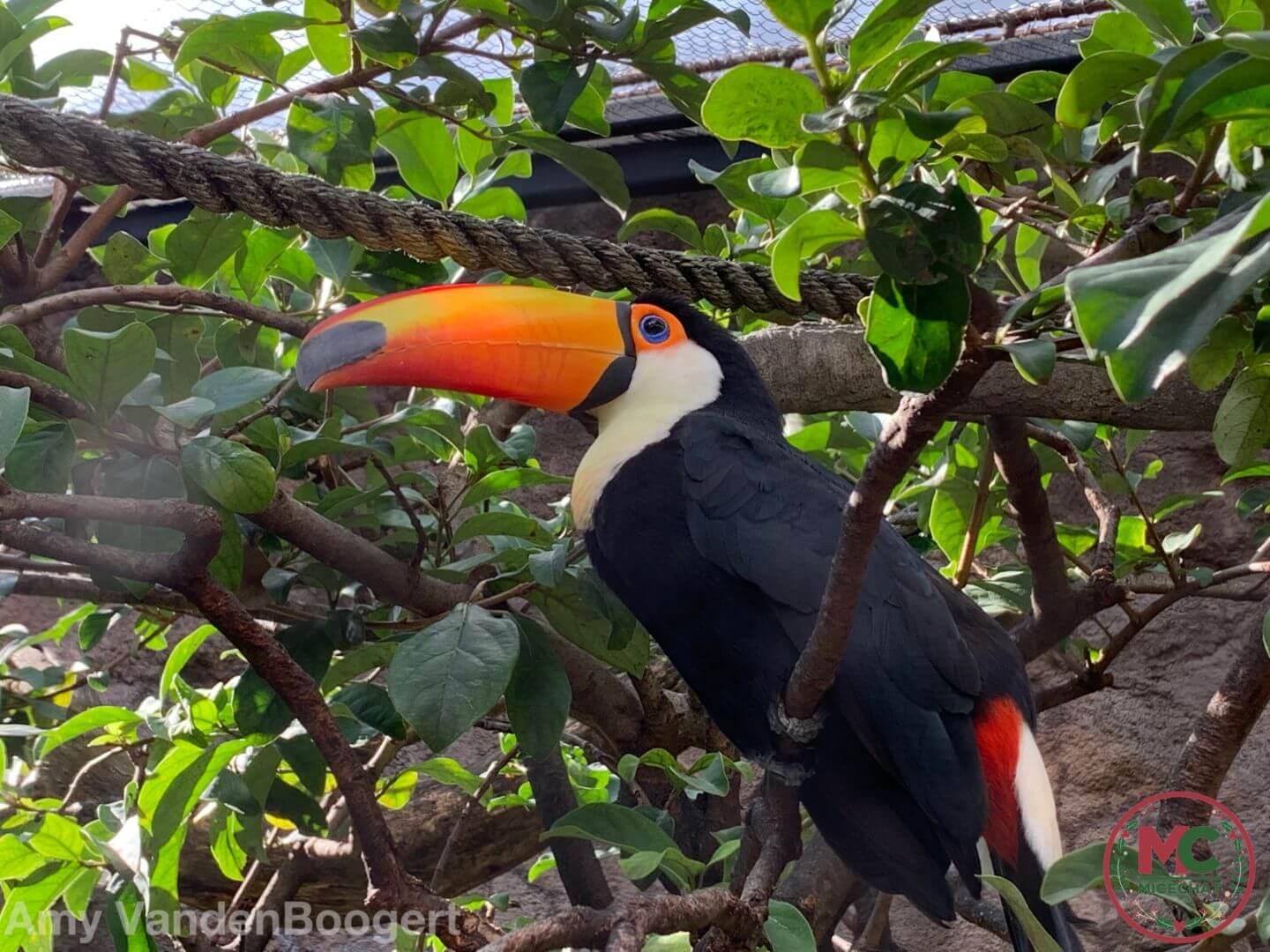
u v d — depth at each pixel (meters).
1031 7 4.54
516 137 3.21
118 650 5.40
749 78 1.80
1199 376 2.38
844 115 1.71
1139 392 1.33
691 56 4.79
